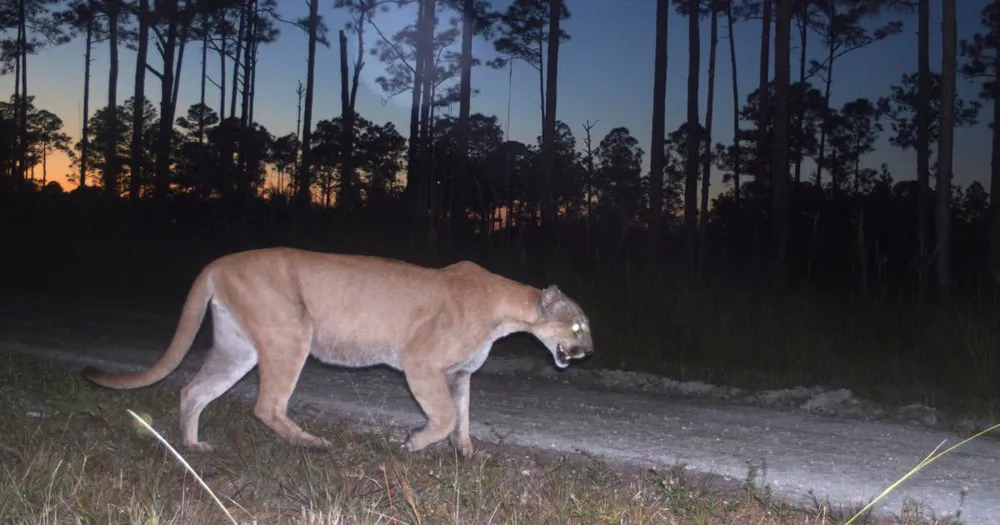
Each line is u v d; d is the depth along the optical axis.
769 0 37.41
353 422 8.48
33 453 6.17
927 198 28.31
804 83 49.03
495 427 8.64
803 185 35.56
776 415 9.82
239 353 6.96
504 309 7.00
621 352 13.66
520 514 5.52
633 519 5.51
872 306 14.55
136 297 20.16
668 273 16.58
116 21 40.56
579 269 17.25
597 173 46.38
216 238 27.25
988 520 6.03
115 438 6.94
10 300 18.86
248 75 39.28
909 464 7.55
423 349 6.83
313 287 6.88
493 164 38.88
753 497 6.15
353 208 25.36
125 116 61.72
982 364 11.38
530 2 40.91
